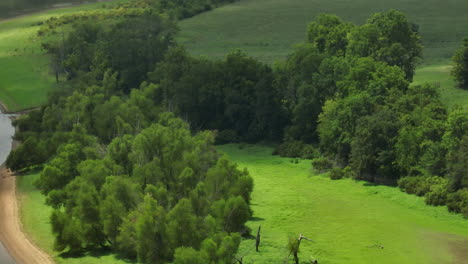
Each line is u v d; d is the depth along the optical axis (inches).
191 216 3038.9
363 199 4106.8
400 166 4293.8
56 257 3203.7
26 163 5017.2
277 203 4010.8
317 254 3097.9
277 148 5521.7
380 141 4402.1
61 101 5979.3
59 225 3203.7
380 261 3019.2
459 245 3221.0
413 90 5022.1
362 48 5816.9
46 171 4045.3
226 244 2755.9
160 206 3088.1
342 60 5492.1
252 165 5152.6
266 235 3368.6
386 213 3804.1
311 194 4232.3
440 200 3855.8
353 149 4527.6
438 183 3983.8
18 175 4933.6
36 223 3777.1
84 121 5413.4
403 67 5949.8
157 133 3878.0
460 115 4074.8
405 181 4190.5
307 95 5551.2
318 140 5570.9
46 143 5083.7
